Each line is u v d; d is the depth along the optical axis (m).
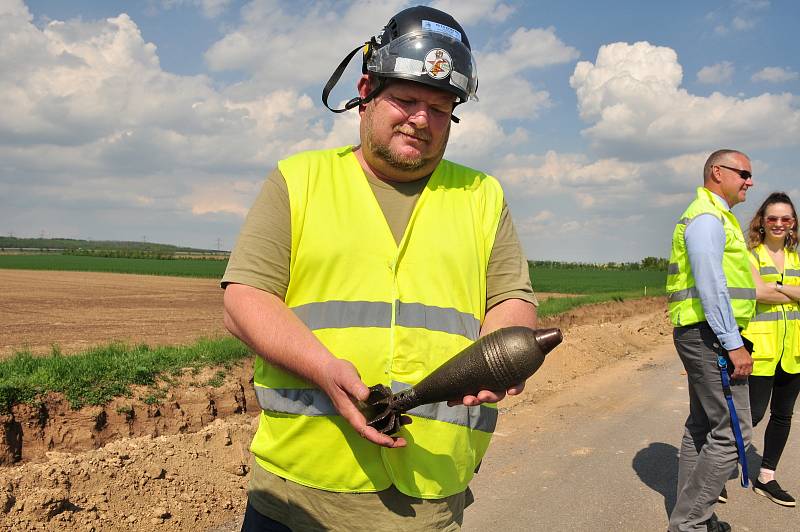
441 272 2.00
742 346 3.93
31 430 5.84
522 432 6.70
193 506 4.39
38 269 58.91
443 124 1.96
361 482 1.91
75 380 6.35
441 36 1.89
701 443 4.45
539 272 91.25
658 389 8.97
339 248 1.94
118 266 71.25
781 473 5.80
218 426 5.95
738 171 4.19
